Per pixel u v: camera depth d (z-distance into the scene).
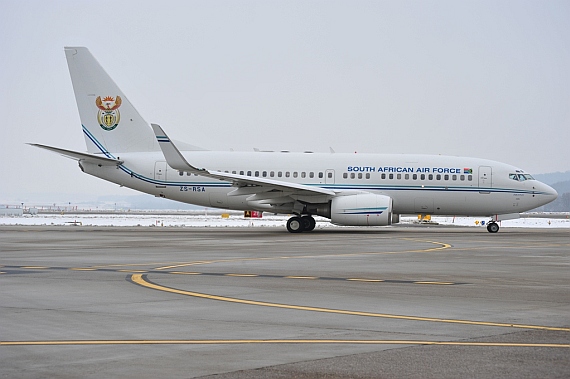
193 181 56.91
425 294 18.17
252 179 50.38
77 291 18.42
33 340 12.02
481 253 33.19
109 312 14.99
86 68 57.81
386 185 56.31
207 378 9.52
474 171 56.44
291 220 55.62
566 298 17.50
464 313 15.04
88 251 33.66
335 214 53.25
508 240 45.44
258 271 23.98
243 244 39.75
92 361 10.50
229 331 12.88
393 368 10.07
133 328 13.16
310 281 21.02
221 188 56.75
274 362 10.45
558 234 55.84
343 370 9.95
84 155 55.50
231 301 16.69
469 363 10.37
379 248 36.50
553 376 9.63
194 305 16.03
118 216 136.38
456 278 22.11
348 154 57.72
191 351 11.20
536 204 56.75
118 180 57.72
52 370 9.96
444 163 56.66
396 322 13.88
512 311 15.35
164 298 17.16
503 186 56.41
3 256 30.39
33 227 70.06
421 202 56.62
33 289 18.83
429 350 11.28
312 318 14.32
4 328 13.11
